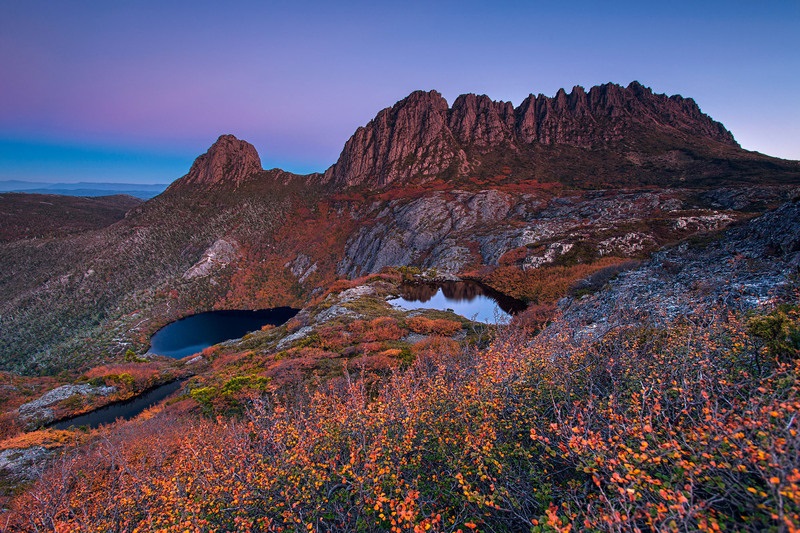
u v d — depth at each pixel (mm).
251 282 140375
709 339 7359
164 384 42625
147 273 150125
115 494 8406
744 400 4605
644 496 3750
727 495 3385
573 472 4984
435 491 5613
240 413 18766
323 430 7250
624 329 10047
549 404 6617
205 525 6137
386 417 7020
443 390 7660
